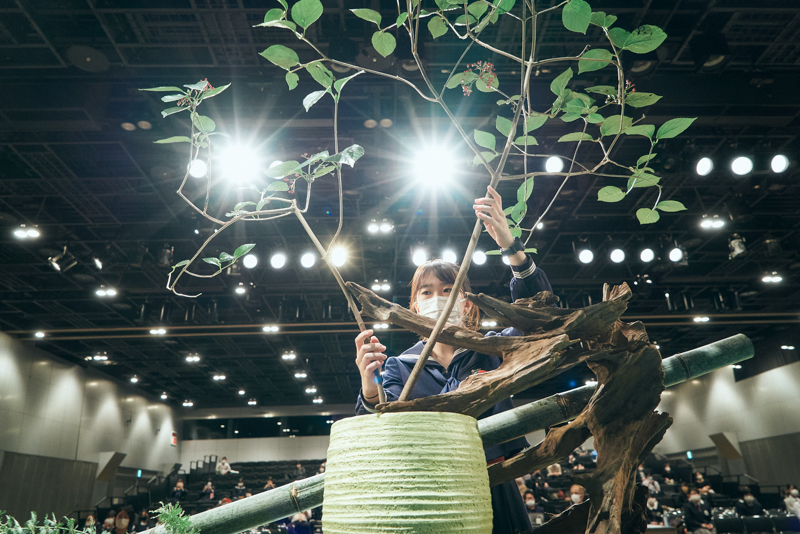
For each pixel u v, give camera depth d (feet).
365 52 17.85
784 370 48.01
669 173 22.86
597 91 3.07
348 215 28.43
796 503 29.68
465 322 3.18
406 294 38.24
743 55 19.71
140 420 67.67
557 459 2.74
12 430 43.29
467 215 28.89
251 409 81.82
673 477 53.88
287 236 30.78
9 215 26.99
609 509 2.53
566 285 37.86
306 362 59.06
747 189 25.82
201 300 39.83
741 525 22.70
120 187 25.54
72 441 51.98
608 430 2.72
